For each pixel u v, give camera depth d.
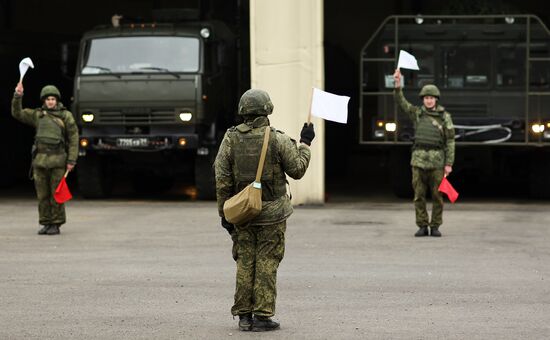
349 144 69.12
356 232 32.62
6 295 21.08
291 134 41.47
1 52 52.19
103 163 46.25
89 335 17.25
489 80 44.06
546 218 37.28
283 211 17.33
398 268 24.75
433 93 31.03
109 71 43.97
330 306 19.88
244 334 17.27
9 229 33.59
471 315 18.94
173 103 43.38
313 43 41.22
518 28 44.09
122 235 31.88
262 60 41.47
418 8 73.25
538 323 18.19
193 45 43.97
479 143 43.81
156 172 46.59
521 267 24.89
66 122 31.73
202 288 21.91
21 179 56.91
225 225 17.55
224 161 17.34
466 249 28.31
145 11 73.94
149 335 17.23
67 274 23.88
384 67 44.25
